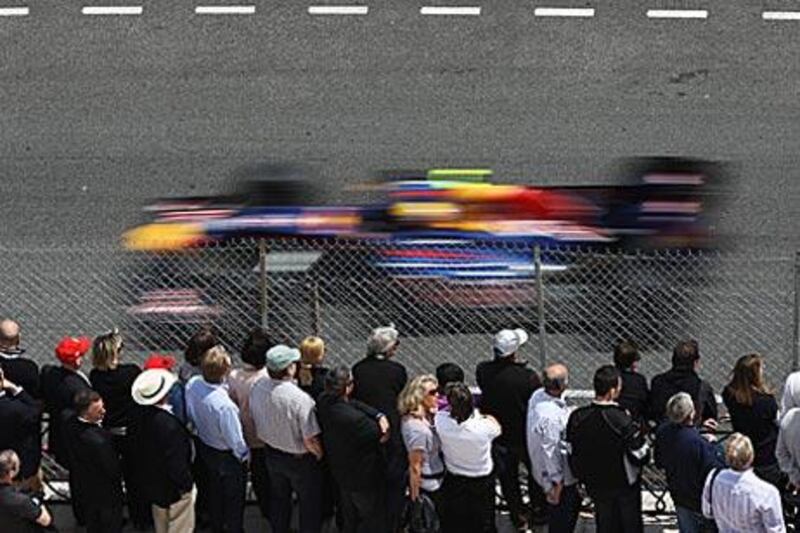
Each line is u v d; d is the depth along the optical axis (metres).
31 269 39.91
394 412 27.20
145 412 26.41
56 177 45.75
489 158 45.88
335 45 50.72
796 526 26.97
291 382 26.89
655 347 36.56
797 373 27.53
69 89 49.59
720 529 24.95
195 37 51.25
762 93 48.25
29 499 25.47
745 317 37.59
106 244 42.12
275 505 27.64
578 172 45.06
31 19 52.12
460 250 38.19
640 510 26.66
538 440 26.58
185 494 26.94
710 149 45.97
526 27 50.97
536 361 36.00
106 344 27.61
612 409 25.98
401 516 27.52
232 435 26.89
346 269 37.38
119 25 51.81
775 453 27.14
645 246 40.69
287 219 41.28
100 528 27.05
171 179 45.47
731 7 51.41
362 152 46.25
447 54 50.19
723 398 27.89
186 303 37.09
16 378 28.00
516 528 28.75
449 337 36.56
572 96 48.41
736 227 42.12
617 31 50.69
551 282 37.16
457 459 26.08
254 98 48.94
